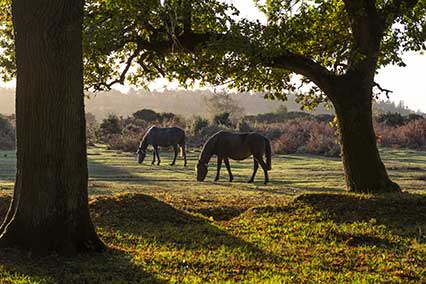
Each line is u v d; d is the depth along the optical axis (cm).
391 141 4184
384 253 863
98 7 1313
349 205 1161
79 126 800
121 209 1153
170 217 1134
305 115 6234
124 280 691
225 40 1223
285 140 3906
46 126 774
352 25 1351
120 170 2602
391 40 1436
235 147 2156
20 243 782
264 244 920
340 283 699
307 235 984
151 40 1349
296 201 1223
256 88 1513
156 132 3027
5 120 4728
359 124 1347
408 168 2691
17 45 781
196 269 754
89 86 1441
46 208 779
